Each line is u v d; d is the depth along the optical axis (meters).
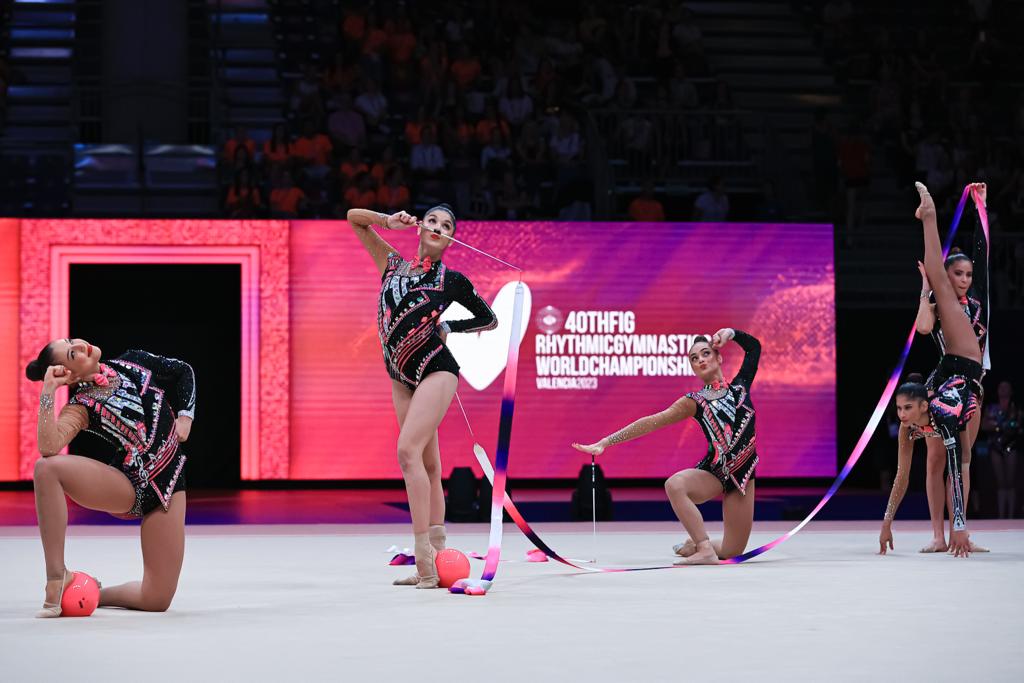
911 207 23.00
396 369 8.17
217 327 20.27
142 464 6.56
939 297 10.07
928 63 25.58
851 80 25.84
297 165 21.38
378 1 25.58
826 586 7.75
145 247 18.88
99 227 18.81
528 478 18.89
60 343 6.52
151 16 22.03
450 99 23.39
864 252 21.31
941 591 7.47
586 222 19.08
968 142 23.67
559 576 8.46
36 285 18.72
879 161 24.06
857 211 22.58
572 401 18.97
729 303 19.28
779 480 19.88
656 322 19.14
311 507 15.99
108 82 22.16
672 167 22.58
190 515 14.73
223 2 25.14
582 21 25.28
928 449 10.26
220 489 19.78
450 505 14.48
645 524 13.60
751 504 9.58
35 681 4.71
